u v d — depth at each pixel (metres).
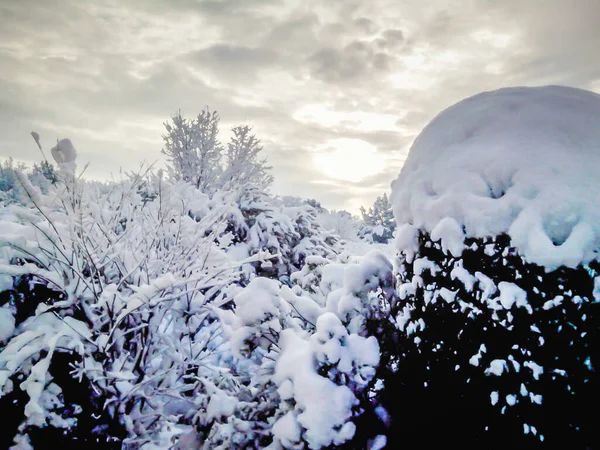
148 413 3.00
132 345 3.26
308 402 2.18
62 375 2.58
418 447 2.18
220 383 3.18
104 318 3.03
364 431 2.24
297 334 2.88
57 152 2.67
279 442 2.29
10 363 2.25
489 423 1.80
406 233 2.30
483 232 1.84
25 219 2.82
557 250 1.58
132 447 2.84
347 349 2.32
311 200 16.11
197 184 11.44
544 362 1.64
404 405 2.35
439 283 2.08
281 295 3.25
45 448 2.36
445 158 2.16
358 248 12.68
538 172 1.76
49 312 2.76
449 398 2.00
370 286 2.81
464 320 1.92
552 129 1.88
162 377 3.23
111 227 3.25
